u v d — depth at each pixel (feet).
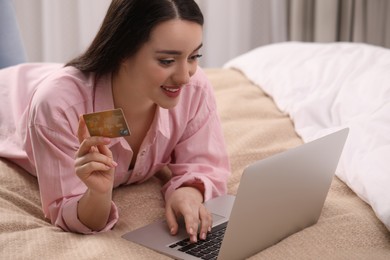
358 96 7.02
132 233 4.83
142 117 5.35
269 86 8.20
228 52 12.32
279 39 12.45
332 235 4.82
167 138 5.57
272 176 4.11
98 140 4.42
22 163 5.82
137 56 4.66
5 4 8.89
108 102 5.16
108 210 4.86
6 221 4.91
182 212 4.94
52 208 5.00
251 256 4.44
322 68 8.11
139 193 5.62
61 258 4.39
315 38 11.99
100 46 4.95
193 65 4.72
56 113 4.94
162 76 4.59
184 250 4.53
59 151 4.95
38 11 10.99
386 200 4.92
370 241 4.79
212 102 5.88
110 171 4.66
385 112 6.25
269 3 12.33
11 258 4.40
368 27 11.93
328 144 4.61
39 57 11.21
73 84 5.09
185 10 4.52
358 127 6.21
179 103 5.61
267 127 7.06
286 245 4.62
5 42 8.80
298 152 4.28
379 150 5.62
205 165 5.70
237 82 8.68
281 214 4.50
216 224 4.96
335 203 5.41
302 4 12.00
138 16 4.57
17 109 6.03
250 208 4.07
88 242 4.63
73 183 5.00
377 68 7.54
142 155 5.49
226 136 6.88
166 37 4.47
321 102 7.25
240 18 12.30
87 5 11.30
